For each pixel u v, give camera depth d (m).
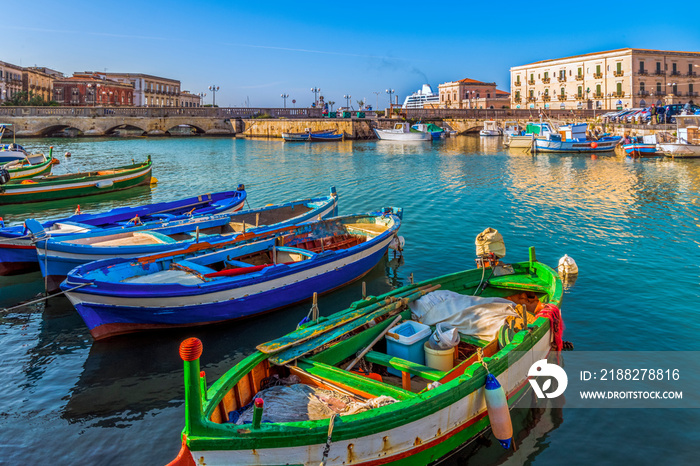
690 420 7.96
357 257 13.91
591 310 11.99
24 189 26.67
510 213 23.25
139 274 11.97
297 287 12.46
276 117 91.06
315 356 7.61
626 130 66.19
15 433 7.85
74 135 84.56
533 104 98.25
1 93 94.19
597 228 20.12
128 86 116.75
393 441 6.10
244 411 6.66
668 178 34.34
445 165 43.59
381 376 8.12
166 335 11.13
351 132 81.94
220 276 11.57
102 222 18.42
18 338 11.16
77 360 10.12
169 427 8.01
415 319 9.37
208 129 88.44
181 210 21.12
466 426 6.95
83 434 7.83
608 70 87.38
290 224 16.31
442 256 16.69
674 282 13.75
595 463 7.11
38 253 13.17
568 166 42.34
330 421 5.70
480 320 8.97
